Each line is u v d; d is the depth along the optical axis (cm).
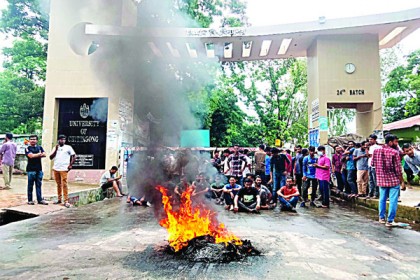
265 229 600
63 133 1345
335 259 408
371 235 555
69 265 376
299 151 1125
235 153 1028
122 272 353
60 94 1348
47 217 697
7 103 1919
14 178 1341
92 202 1013
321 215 785
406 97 2334
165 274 347
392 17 1156
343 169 1110
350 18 1198
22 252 429
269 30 1233
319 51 1291
